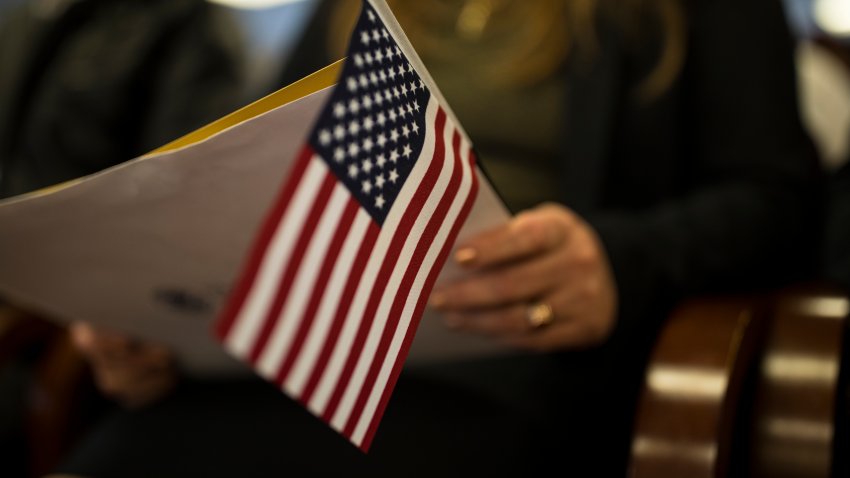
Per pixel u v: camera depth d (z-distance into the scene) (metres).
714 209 1.21
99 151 1.79
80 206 0.78
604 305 0.97
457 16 1.44
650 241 1.13
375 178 0.55
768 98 1.34
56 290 0.95
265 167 0.69
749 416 0.89
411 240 0.57
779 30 1.40
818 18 3.05
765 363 0.90
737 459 0.88
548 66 1.39
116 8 1.88
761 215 1.23
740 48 1.37
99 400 1.45
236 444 1.04
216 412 1.12
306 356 0.52
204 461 1.03
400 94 0.56
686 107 1.41
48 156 1.76
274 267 0.51
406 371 1.12
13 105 1.78
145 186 0.74
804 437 0.85
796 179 1.31
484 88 1.39
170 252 0.85
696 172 1.40
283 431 1.05
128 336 1.10
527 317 0.92
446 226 0.61
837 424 0.90
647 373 0.85
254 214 0.76
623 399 1.25
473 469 0.99
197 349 1.11
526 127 1.38
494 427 1.04
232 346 0.50
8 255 0.87
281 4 2.35
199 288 0.92
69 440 1.41
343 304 0.54
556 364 1.16
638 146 1.38
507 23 1.42
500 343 0.96
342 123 0.53
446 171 0.60
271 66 2.09
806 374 0.87
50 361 1.42
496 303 0.88
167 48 1.86
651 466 0.78
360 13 0.53
